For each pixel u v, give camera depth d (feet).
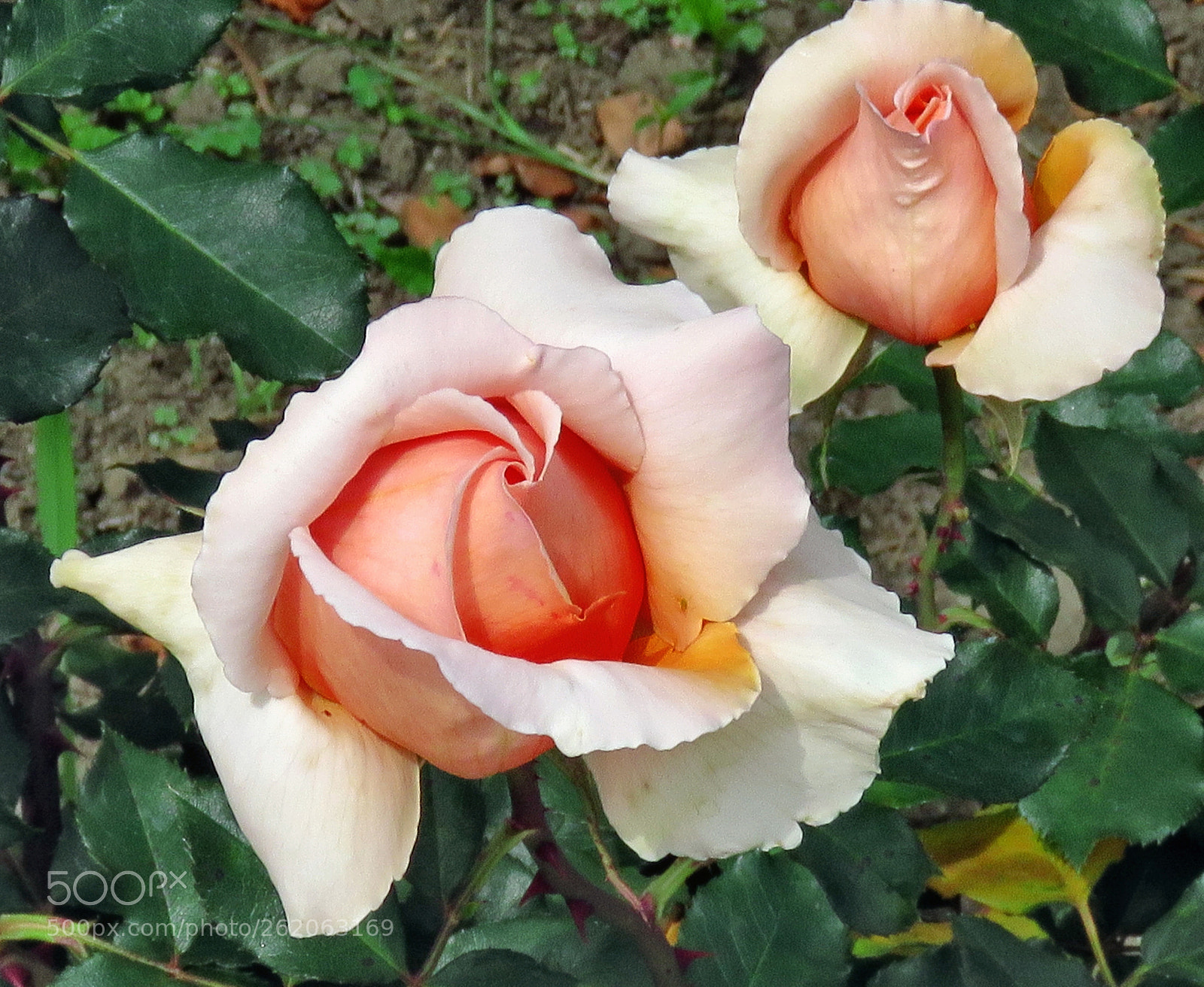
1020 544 1.39
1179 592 1.40
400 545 0.94
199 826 1.12
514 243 1.05
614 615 0.98
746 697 0.97
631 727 0.93
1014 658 1.25
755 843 1.01
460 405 0.95
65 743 1.37
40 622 1.23
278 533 0.95
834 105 1.19
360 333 1.19
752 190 1.22
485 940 1.25
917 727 1.25
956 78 1.14
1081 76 1.39
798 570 1.03
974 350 1.19
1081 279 1.17
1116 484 1.40
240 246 1.18
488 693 0.91
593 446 0.99
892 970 1.25
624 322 1.00
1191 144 1.42
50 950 1.31
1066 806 1.31
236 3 1.19
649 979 1.24
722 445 0.98
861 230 1.19
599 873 1.34
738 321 0.98
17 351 1.16
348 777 0.99
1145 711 1.33
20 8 1.17
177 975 1.15
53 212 1.16
